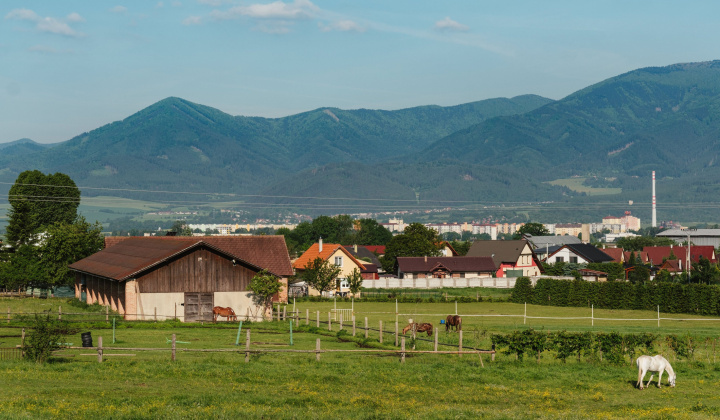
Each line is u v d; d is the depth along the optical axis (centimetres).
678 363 4112
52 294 8875
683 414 2655
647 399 3053
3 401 2517
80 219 9375
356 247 16025
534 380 3481
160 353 3875
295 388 3030
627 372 3734
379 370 3547
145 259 6356
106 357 3703
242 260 6212
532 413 2639
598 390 3259
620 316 7838
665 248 18475
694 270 12694
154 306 5991
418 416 2516
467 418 2520
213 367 3406
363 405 2750
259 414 2450
